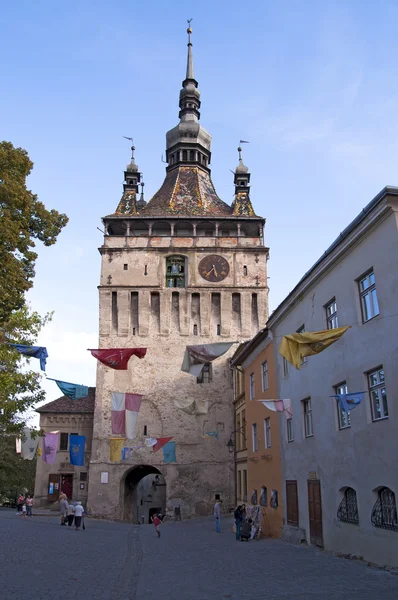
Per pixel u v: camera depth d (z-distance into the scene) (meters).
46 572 15.21
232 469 49.53
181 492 49.03
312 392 23.94
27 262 22.41
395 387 16.69
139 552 21.55
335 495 21.05
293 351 17.94
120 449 43.94
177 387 51.72
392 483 16.62
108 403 51.03
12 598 11.49
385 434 17.19
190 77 70.19
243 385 41.44
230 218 56.72
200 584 14.02
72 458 35.00
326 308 22.91
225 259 55.34
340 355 20.88
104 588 13.10
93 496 48.72
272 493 30.17
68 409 56.06
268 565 17.69
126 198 59.25
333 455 21.28
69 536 27.61
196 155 65.31
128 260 55.22
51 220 23.69
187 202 60.12
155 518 30.09
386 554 16.83
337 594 12.52
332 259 21.33
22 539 24.31
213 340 53.09
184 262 55.78
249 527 27.20
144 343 52.94
